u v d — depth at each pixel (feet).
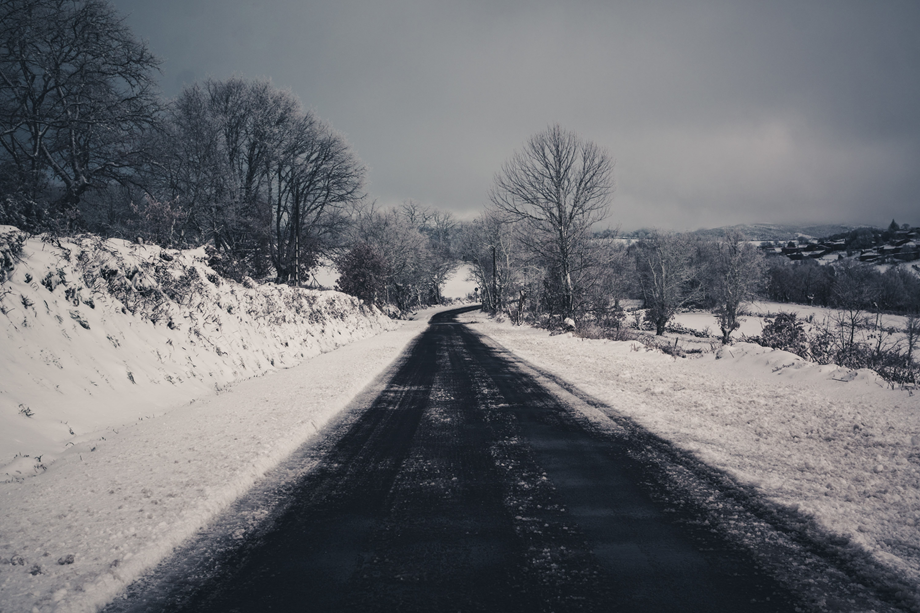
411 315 212.84
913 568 8.54
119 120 73.97
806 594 7.93
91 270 28.17
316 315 66.69
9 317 21.61
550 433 19.21
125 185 79.30
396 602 7.89
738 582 8.34
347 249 142.00
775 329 49.01
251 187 119.03
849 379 25.94
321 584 8.53
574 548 9.69
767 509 11.43
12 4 60.95
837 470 13.87
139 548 9.70
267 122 116.57
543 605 7.72
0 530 10.59
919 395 21.93
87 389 22.08
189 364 31.14
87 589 8.16
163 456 15.98
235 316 42.01
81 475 14.21
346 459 16.24
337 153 127.34
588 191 94.84
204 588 8.50
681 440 17.38
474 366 41.88
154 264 35.01
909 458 14.80
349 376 35.24
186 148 90.58
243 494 13.17
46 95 71.31
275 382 33.09
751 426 19.17
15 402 18.28
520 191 99.04
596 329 80.74
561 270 106.11
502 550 9.68
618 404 24.08
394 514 11.62
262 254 114.32
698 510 11.48
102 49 70.95
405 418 22.47
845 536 9.80
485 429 20.12
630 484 13.33
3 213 27.81
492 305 192.95
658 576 8.57
